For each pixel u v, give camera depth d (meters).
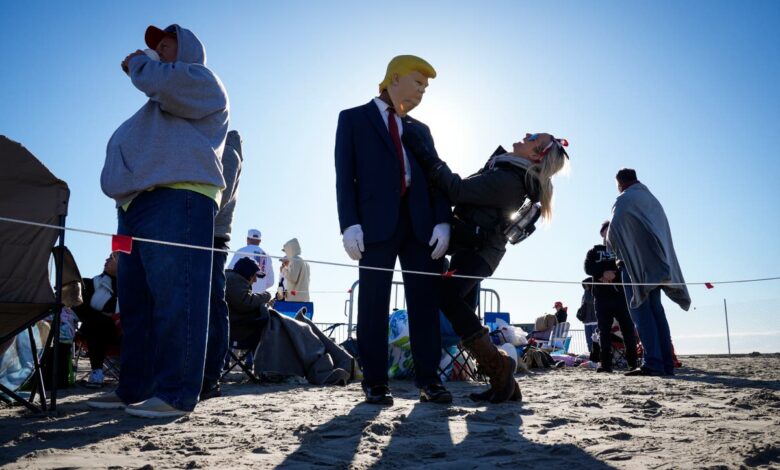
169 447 2.24
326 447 2.26
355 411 3.33
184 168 3.14
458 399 4.05
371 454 2.14
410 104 3.98
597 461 1.99
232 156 4.35
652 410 3.34
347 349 7.59
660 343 6.91
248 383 6.16
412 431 2.61
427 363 3.85
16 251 3.17
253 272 6.34
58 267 3.24
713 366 9.45
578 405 3.65
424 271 3.85
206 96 3.30
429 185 3.93
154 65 3.21
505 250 3.98
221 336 4.32
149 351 3.54
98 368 5.61
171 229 3.10
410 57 3.96
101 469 1.87
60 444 2.29
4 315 3.12
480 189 3.76
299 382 6.20
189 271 3.11
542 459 2.04
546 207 3.97
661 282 6.75
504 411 3.31
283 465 1.97
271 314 6.39
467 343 3.79
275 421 2.92
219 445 2.30
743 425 2.75
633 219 6.85
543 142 3.93
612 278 7.94
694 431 2.58
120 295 3.56
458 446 2.29
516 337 8.59
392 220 3.73
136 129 3.25
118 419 2.97
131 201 3.21
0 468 1.86
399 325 6.66
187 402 3.05
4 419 3.00
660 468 1.87
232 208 4.45
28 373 4.17
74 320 5.58
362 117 3.93
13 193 3.21
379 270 3.74
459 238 3.81
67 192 3.30
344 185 3.83
